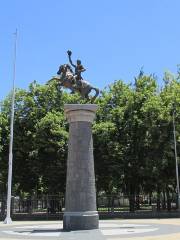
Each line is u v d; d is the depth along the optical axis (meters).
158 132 45.41
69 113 23.55
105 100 48.34
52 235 20.81
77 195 22.53
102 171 47.16
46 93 47.75
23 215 42.88
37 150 45.62
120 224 29.77
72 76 24.77
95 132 45.12
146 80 49.25
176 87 48.12
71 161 23.00
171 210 46.59
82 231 21.75
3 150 47.22
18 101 47.88
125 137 46.72
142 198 54.03
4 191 49.69
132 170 47.03
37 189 48.44
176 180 46.69
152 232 22.70
